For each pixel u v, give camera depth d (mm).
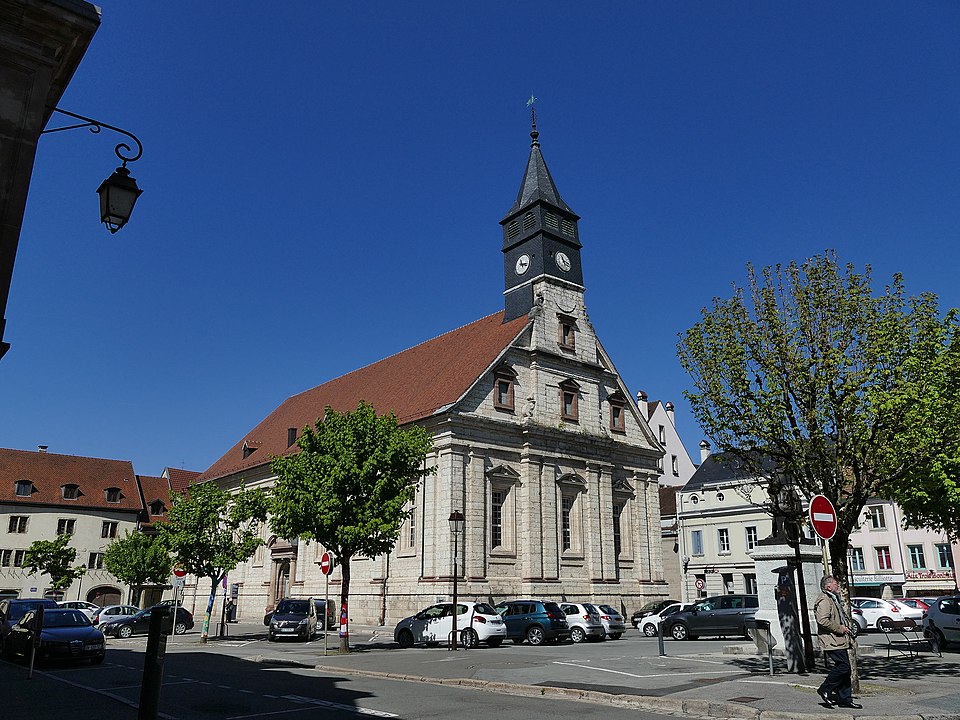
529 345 44938
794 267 16516
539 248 47344
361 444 28203
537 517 41938
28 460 65062
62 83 10906
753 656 20281
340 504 27047
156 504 71625
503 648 27219
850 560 54938
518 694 15531
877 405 14641
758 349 16500
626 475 47969
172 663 23078
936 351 19141
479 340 47156
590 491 45000
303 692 15922
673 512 63906
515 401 43250
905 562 52438
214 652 27156
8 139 9750
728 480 58688
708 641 28375
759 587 21078
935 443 14977
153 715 10016
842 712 11898
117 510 65812
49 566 57188
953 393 19078
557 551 42406
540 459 42938
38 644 21094
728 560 57500
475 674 18172
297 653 26312
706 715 12617
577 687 15336
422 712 12953
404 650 27562
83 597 62281
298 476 28016
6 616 25922
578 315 48188
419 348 53250
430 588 38094
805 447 15672
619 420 48844
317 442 28578
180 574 35688
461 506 39156
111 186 9891
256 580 52125
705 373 17094
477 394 41406
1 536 60625
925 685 14898
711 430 17156
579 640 30812
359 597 42344
